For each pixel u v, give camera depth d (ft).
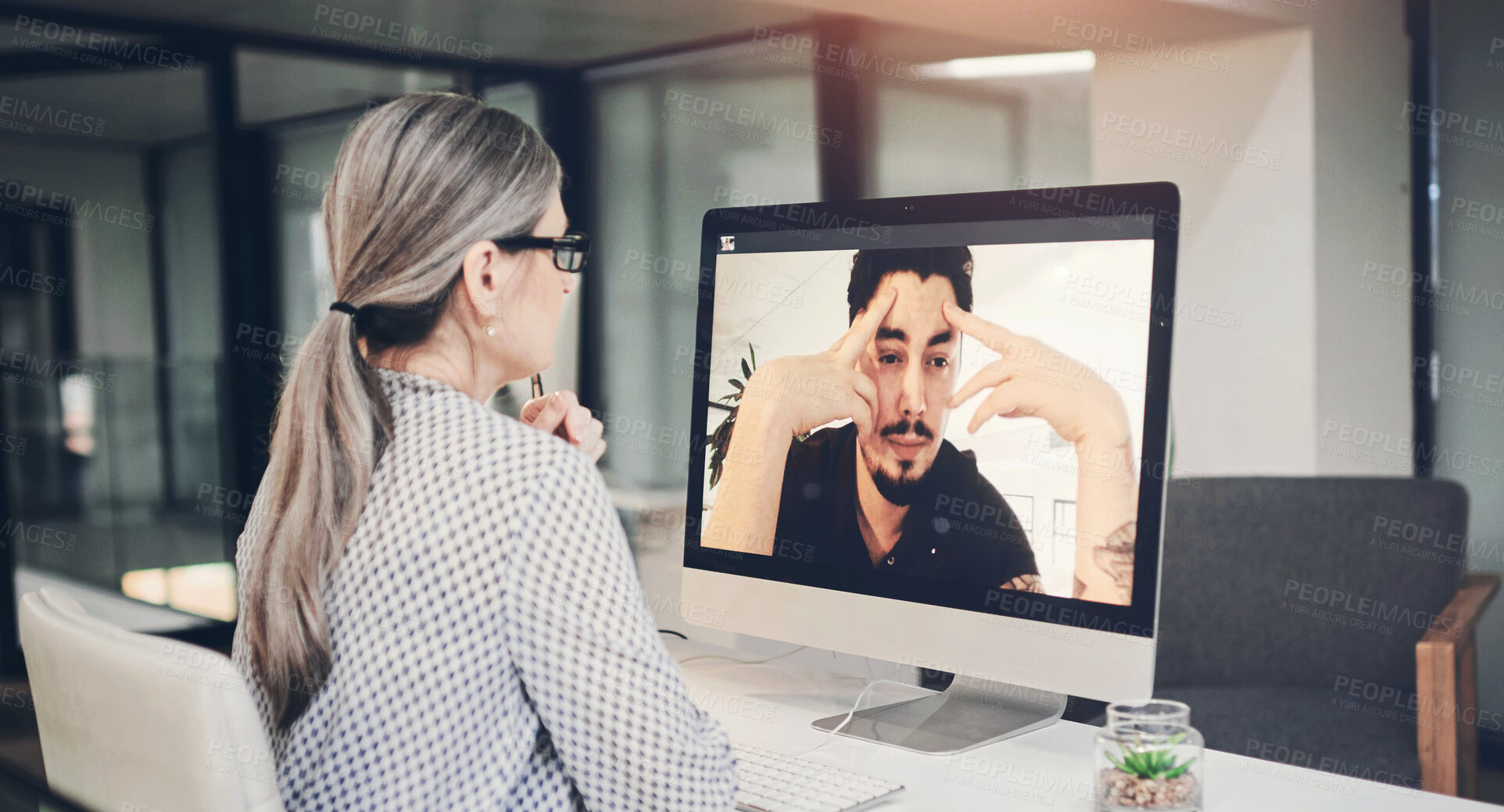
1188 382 10.57
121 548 10.75
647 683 2.50
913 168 10.55
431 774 2.48
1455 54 10.12
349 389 2.64
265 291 10.62
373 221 2.76
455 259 2.77
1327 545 6.88
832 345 4.13
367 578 2.50
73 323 10.52
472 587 2.43
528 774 2.65
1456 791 5.71
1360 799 3.19
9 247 10.30
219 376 10.64
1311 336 9.80
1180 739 2.86
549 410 4.06
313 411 2.63
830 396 4.13
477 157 2.79
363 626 2.49
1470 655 6.36
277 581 2.56
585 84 11.61
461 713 2.46
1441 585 6.63
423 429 2.62
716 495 4.42
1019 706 4.10
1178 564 7.03
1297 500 6.97
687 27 10.28
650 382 11.16
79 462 10.64
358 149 2.81
